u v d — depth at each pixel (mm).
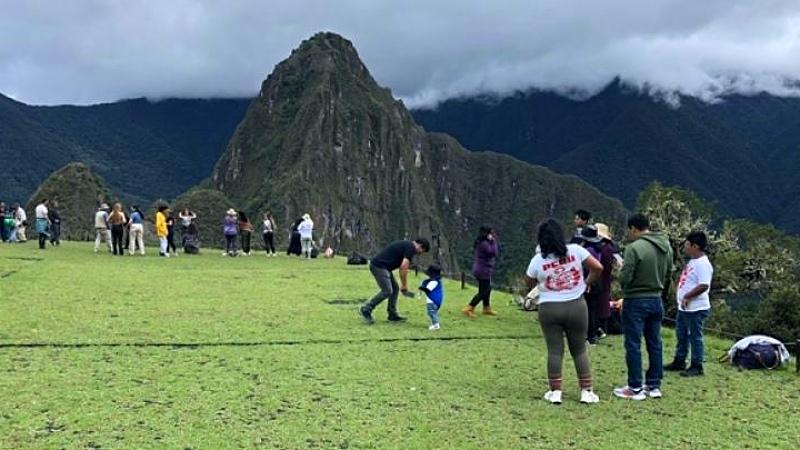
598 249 11812
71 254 26750
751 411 8391
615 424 7766
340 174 189250
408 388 8891
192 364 9727
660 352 8953
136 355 10133
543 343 11914
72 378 8844
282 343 11203
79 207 71688
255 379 9062
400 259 13266
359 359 10336
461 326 13258
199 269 22281
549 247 8383
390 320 13539
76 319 12617
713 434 7523
